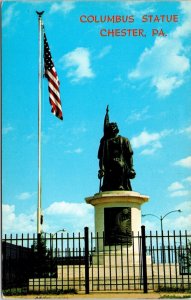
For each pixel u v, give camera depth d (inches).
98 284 799.1
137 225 989.2
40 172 1139.3
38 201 1122.0
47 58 1182.3
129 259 933.2
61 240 802.8
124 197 978.7
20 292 799.1
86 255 788.0
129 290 809.5
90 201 1014.4
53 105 1154.7
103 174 1025.5
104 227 976.9
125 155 1034.7
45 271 897.5
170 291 776.9
